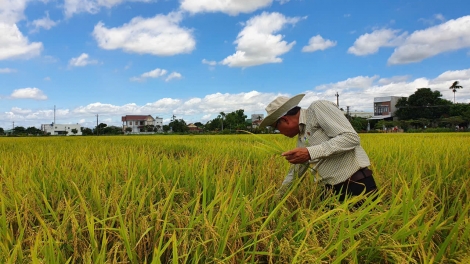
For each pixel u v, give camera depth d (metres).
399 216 2.10
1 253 1.79
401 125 68.06
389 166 4.29
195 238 1.85
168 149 10.83
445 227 2.04
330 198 2.51
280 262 1.78
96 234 2.13
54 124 94.44
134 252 1.81
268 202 2.68
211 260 1.77
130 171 3.63
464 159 4.64
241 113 65.06
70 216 2.00
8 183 3.06
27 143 14.23
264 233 1.97
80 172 3.77
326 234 1.94
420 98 75.56
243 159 5.86
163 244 2.02
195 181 3.29
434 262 1.74
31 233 2.03
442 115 74.81
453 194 2.89
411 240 1.84
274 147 3.20
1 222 2.18
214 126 70.44
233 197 2.24
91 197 2.75
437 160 4.53
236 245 1.91
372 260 1.88
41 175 3.70
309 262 1.58
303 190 2.76
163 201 2.59
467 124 65.50
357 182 2.71
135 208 2.31
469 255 1.64
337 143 2.58
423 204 2.47
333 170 2.80
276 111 2.92
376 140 10.68
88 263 1.55
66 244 1.99
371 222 1.84
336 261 1.54
